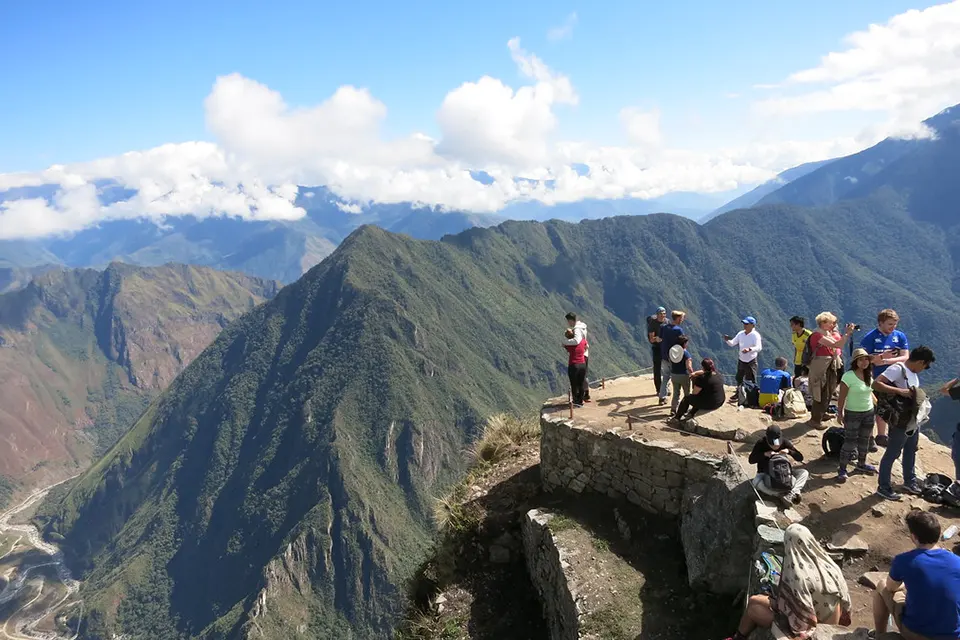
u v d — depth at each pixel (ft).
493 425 64.28
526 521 44.52
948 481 30.22
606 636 29.99
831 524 28.68
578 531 39.42
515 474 53.67
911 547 26.27
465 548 47.29
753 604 22.66
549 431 48.01
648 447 39.17
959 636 18.57
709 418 41.75
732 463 32.71
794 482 30.73
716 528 31.14
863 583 24.88
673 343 45.29
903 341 36.27
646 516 38.83
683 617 29.91
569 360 50.70
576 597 33.19
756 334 47.06
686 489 36.01
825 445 34.88
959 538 26.53
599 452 43.24
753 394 44.21
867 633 19.88
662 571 34.01
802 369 47.16
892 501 29.89
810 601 20.56
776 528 26.73
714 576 30.22
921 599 18.93
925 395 29.27
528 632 39.17
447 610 42.75
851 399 31.83
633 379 59.52
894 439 29.40
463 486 55.36
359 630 435.94
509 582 43.70
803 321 47.11
